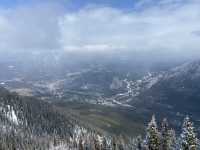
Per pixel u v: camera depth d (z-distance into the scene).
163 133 60.44
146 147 56.09
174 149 56.91
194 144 49.22
